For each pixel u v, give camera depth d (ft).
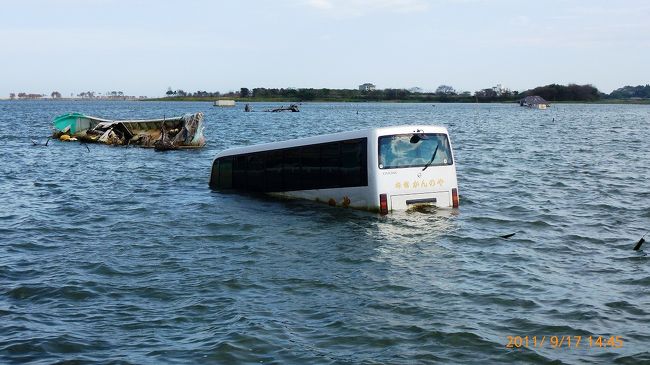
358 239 55.98
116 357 32.42
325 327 35.91
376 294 41.42
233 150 84.12
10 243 56.95
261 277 45.29
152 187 91.50
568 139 198.18
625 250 53.01
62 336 35.06
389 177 63.05
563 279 44.73
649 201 77.36
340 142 66.95
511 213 68.85
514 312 38.14
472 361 31.68
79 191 88.84
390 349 33.06
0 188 92.53
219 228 61.82
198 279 45.06
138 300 40.93
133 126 181.16
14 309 39.52
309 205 71.05
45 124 310.65
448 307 38.99
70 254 52.70
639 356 32.01
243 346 33.42
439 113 553.64
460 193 83.20
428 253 51.60
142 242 56.80
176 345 33.81
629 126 301.43
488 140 192.13
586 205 74.33
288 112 561.84
